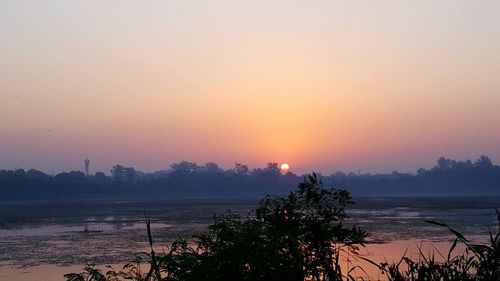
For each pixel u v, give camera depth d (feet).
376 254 74.64
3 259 92.68
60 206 406.41
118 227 166.61
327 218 17.39
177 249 17.17
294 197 17.88
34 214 269.23
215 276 15.29
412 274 16.03
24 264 86.63
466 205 318.04
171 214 237.66
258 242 15.75
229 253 15.58
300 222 17.12
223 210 270.67
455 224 153.28
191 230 140.97
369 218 186.60
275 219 17.20
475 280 15.05
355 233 17.46
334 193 17.90
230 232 16.07
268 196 18.30
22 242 122.21
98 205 418.31
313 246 16.97
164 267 16.06
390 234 120.47
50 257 94.68
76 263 86.43
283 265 15.78
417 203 362.33
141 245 109.29
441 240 105.70
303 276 16.31
